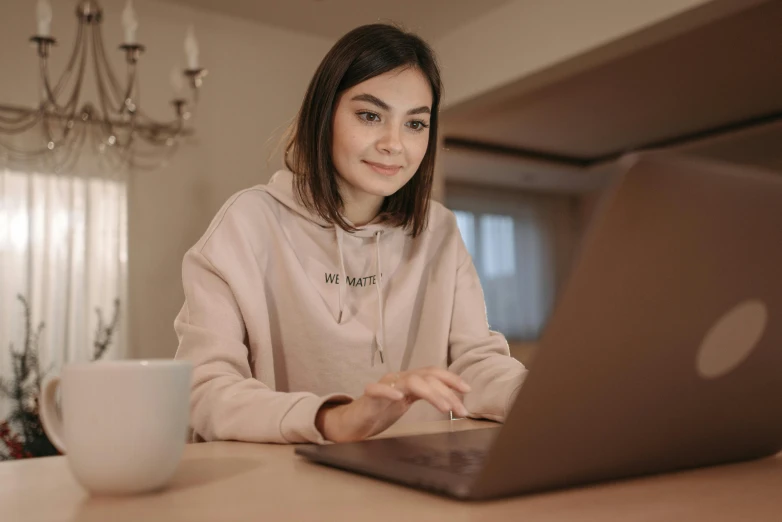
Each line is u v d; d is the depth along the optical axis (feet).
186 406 1.60
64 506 1.44
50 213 11.32
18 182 11.12
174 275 12.20
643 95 17.26
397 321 3.98
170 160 12.32
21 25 11.17
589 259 1.20
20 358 9.28
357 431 2.26
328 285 3.86
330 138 3.67
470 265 4.40
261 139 13.15
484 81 12.71
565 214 28.45
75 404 1.50
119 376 1.48
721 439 1.68
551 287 27.48
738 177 1.23
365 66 3.48
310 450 1.95
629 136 21.03
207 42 12.73
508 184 26.43
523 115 18.86
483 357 3.66
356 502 1.43
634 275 1.25
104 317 11.58
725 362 1.49
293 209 3.85
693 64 15.14
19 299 10.20
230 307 3.35
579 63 11.37
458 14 12.80
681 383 1.45
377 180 3.60
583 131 20.43
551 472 1.42
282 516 1.32
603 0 10.65
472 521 1.25
